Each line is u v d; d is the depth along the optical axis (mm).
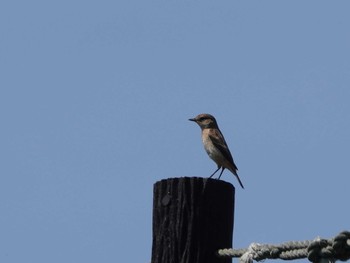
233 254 13312
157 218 13742
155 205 13820
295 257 12586
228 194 13766
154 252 13656
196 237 13484
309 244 12219
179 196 13648
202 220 13547
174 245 13500
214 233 13555
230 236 13727
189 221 13531
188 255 13414
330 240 12062
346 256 11977
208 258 13461
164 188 13789
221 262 13500
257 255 12977
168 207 13672
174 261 13438
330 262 12117
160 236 13625
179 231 13523
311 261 12242
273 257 12867
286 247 12727
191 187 13633
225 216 13672
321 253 12148
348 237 11852
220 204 13656
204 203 13602
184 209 13578
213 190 13656
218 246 13531
